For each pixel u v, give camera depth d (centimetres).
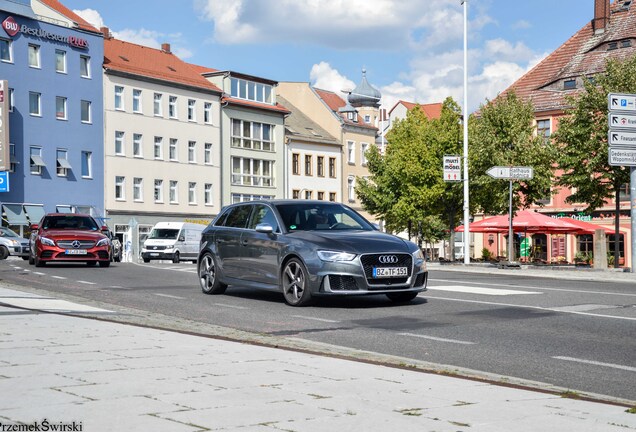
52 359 759
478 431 495
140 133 7150
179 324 1123
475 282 1969
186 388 620
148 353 803
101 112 6856
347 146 9200
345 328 1105
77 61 6694
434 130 4756
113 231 6912
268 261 1438
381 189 6419
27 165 6297
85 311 1246
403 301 1445
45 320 1090
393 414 538
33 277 2086
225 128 7894
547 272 2622
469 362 848
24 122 6281
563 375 778
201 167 7669
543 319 1195
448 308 1342
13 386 621
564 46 6166
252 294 1614
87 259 2605
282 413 535
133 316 1210
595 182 3844
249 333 1038
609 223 5284
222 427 492
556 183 4009
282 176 8412
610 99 2534
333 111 9200
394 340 997
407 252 1357
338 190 9025
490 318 1208
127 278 2070
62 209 6538
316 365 744
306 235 1400
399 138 5984
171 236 4922
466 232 3569
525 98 5869
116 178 6969
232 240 1544
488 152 3947
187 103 7562
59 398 576
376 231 1462
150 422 503
